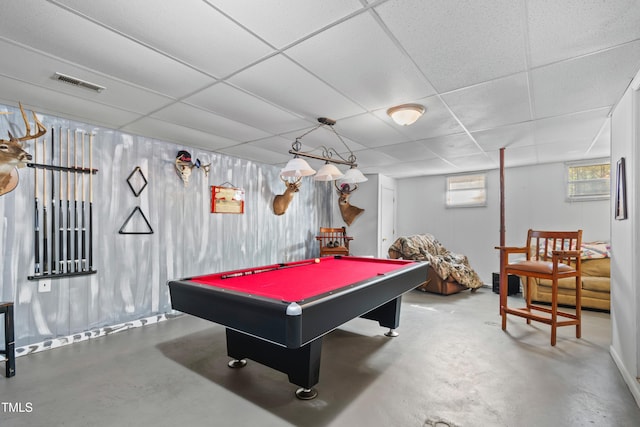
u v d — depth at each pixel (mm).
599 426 1757
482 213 5957
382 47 1804
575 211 5082
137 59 1919
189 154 3998
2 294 2668
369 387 2186
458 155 4668
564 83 2252
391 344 2977
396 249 5457
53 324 2938
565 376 2328
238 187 4812
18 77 2146
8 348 2328
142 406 1961
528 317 3156
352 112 2854
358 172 3336
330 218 6840
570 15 1511
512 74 2127
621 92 2387
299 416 1857
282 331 1639
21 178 2771
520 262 3400
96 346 2941
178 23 1564
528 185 5500
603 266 4242
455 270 5059
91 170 3197
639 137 2090
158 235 3787
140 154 3635
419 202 6754
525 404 1971
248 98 2535
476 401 2006
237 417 1851
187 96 2492
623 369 2309
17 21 1526
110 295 3346
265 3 1423
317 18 1537
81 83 2248
